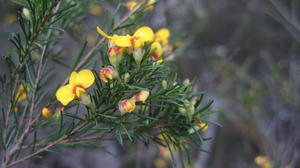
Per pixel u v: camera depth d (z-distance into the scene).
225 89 0.63
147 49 0.19
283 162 0.45
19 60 0.19
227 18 0.89
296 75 0.58
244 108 0.59
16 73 0.20
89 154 0.62
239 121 0.59
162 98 0.18
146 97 0.18
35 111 0.21
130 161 0.61
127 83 0.18
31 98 0.21
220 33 0.87
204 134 0.63
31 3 0.20
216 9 0.89
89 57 0.22
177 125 0.19
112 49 0.18
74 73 0.18
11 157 0.20
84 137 0.20
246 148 0.58
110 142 0.63
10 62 0.20
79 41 0.25
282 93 0.58
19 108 0.22
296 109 0.54
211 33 0.85
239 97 0.60
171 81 0.19
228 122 0.71
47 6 0.19
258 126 0.55
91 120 0.18
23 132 0.21
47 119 0.20
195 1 0.56
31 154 0.20
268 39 0.86
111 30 0.21
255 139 0.55
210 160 0.70
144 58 0.18
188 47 0.42
